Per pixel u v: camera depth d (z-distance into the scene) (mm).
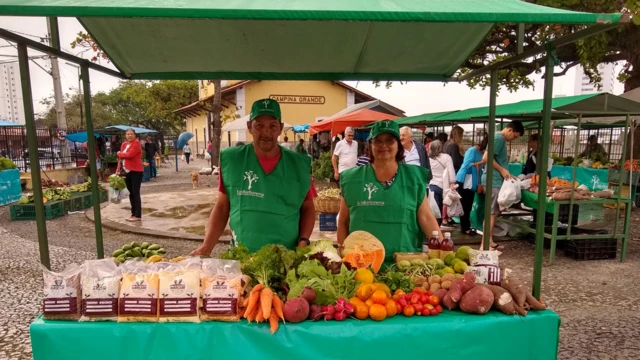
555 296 4648
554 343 2113
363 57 3416
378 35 3016
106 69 3217
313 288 2061
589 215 8391
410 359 1983
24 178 14109
